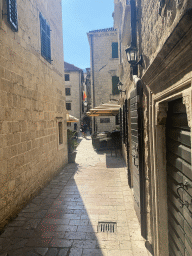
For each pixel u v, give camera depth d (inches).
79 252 109.9
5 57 147.3
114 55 708.7
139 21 128.3
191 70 51.3
